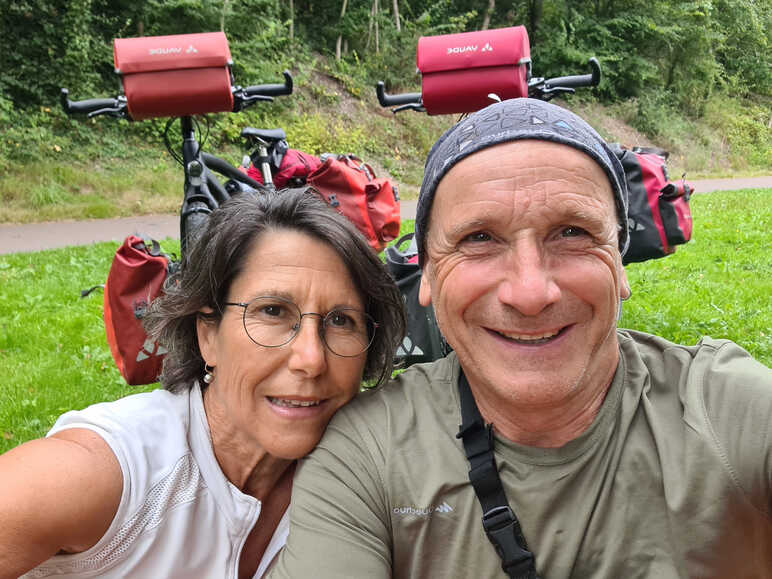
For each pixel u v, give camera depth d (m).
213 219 0.59
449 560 0.48
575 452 0.46
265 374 0.56
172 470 0.57
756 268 2.52
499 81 1.06
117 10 5.70
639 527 0.45
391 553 0.49
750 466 0.43
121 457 0.54
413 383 0.55
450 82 1.07
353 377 0.58
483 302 0.46
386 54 7.09
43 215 4.07
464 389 0.51
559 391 0.45
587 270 0.45
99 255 2.96
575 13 8.77
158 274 0.92
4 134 4.59
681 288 2.18
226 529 0.60
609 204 0.46
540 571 0.46
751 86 11.23
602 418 0.47
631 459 0.46
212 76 1.07
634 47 9.01
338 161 1.17
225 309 0.57
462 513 0.47
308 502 0.49
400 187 5.79
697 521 0.44
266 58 6.23
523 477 0.47
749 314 1.86
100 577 0.55
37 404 1.43
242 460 0.61
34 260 2.85
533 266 0.44
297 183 1.21
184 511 0.57
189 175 1.01
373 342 0.63
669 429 0.46
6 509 0.48
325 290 0.56
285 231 0.57
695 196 5.07
